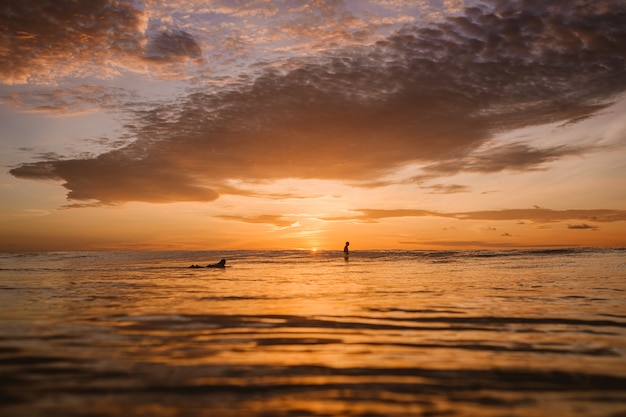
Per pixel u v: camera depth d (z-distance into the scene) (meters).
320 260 36.72
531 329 7.68
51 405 4.16
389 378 5.03
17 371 5.18
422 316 8.95
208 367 5.39
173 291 13.54
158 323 8.17
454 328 7.79
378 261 33.47
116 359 5.71
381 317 8.81
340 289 13.98
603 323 8.18
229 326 7.91
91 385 4.71
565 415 4.02
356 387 4.73
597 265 24.27
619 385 4.81
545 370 5.32
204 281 17.12
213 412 4.03
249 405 4.21
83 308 9.94
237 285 15.42
